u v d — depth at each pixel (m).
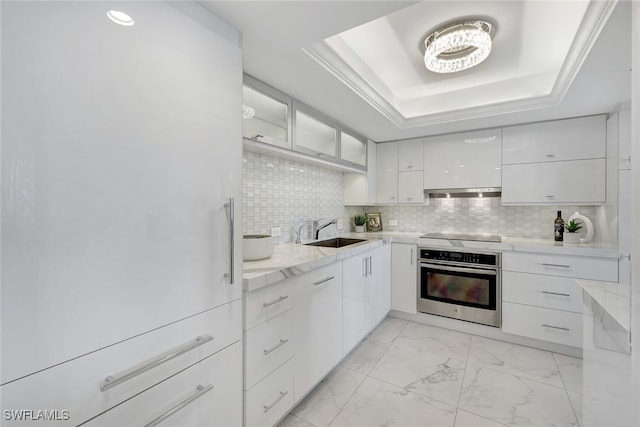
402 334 2.68
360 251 2.36
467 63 1.85
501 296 2.51
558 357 2.24
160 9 0.92
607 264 2.11
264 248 1.72
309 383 1.70
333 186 3.14
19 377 0.64
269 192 2.26
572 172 2.42
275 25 1.20
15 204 0.63
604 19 1.20
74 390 0.72
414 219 3.50
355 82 1.86
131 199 0.84
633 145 0.74
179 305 0.97
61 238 0.70
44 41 0.67
